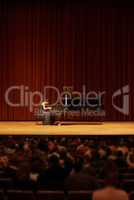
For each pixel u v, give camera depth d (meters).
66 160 6.20
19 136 10.08
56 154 6.31
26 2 14.07
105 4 14.05
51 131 10.61
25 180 5.67
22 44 14.05
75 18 14.07
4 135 10.13
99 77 14.07
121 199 4.04
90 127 11.81
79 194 4.84
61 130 10.87
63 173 5.73
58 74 14.08
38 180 5.70
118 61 14.06
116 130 10.95
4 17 13.98
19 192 4.93
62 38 14.09
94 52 14.07
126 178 5.91
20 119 14.02
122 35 14.06
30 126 12.08
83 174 5.32
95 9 14.06
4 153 6.82
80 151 6.43
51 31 14.09
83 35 14.07
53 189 5.68
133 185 5.52
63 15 14.09
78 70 14.06
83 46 14.08
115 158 6.35
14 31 14.02
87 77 14.07
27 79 14.05
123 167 6.36
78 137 10.00
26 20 14.06
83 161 5.98
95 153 6.39
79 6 14.07
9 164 6.31
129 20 14.04
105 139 9.63
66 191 5.32
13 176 6.02
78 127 11.78
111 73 14.07
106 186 4.12
